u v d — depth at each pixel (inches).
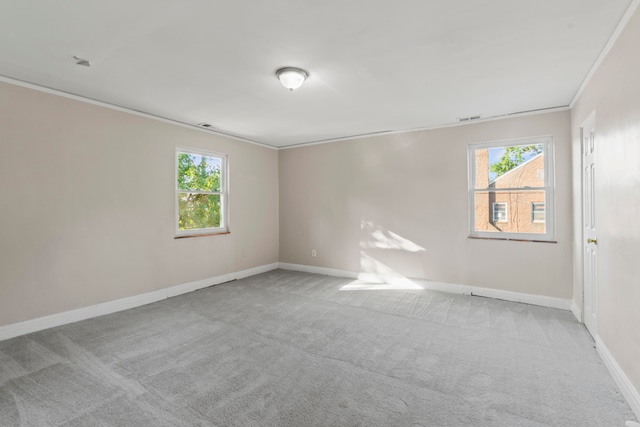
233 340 112.7
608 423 69.7
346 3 70.0
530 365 94.7
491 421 70.3
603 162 95.7
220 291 175.3
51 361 97.3
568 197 143.0
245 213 209.8
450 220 172.1
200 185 184.4
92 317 134.2
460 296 164.7
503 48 90.9
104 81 114.3
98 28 80.4
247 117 159.5
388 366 94.7
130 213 147.9
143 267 153.1
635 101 72.6
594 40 86.7
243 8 71.6
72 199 128.6
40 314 120.5
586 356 99.9
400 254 187.9
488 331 120.0
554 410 74.0
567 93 127.0
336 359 99.0
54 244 124.0
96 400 78.2
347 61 98.6
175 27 79.7
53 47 90.0
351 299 160.6
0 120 110.4
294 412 73.7
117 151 142.6
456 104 139.6
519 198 157.2
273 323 128.5
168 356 100.7
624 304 80.4
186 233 176.6
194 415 72.7
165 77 110.7
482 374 89.9
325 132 192.1
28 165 117.0
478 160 167.3
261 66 102.0
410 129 182.7
